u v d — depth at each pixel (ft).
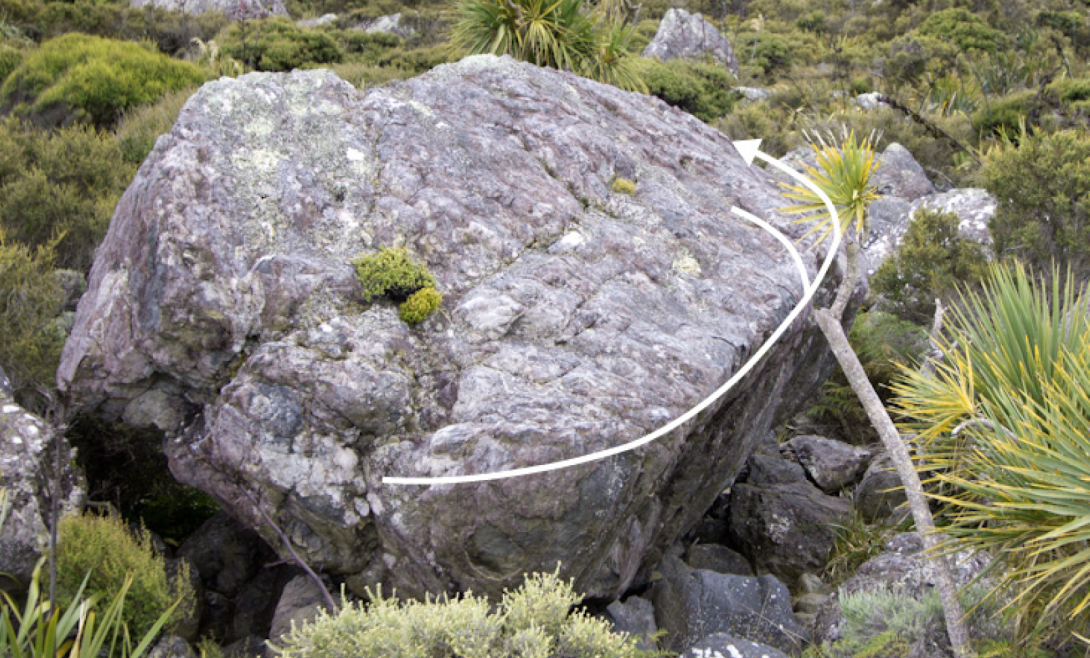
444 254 17.28
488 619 12.46
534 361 15.39
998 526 12.96
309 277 15.88
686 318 17.13
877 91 67.82
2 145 28.78
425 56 65.51
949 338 25.63
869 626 14.14
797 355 20.36
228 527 18.01
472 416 14.37
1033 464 11.83
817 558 20.11
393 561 14.78
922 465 13.71
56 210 26.04
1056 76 66.18
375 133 19.45
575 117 21.99
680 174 22.25
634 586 17.97
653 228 19.47
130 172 30.27
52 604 11.76
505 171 19.57
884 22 113.60
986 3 110.93
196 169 16.57
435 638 12.21
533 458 13.62
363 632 12.32
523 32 33.14
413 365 15.44
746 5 125.18
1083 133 34.50
